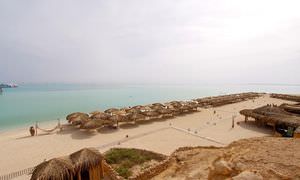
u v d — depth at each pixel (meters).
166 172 9.12
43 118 34.53
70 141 19.17
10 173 12.68
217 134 20.67
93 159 11.19
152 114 27.78
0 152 16.45
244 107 40.69
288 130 18.75
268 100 53.78
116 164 13.14
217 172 5.78
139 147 16.73
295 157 5.62
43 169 9.62
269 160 5.64
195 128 23.44
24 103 55.91
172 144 17.48
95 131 22.56
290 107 29.47
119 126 24.78
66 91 113.25
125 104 56.44
